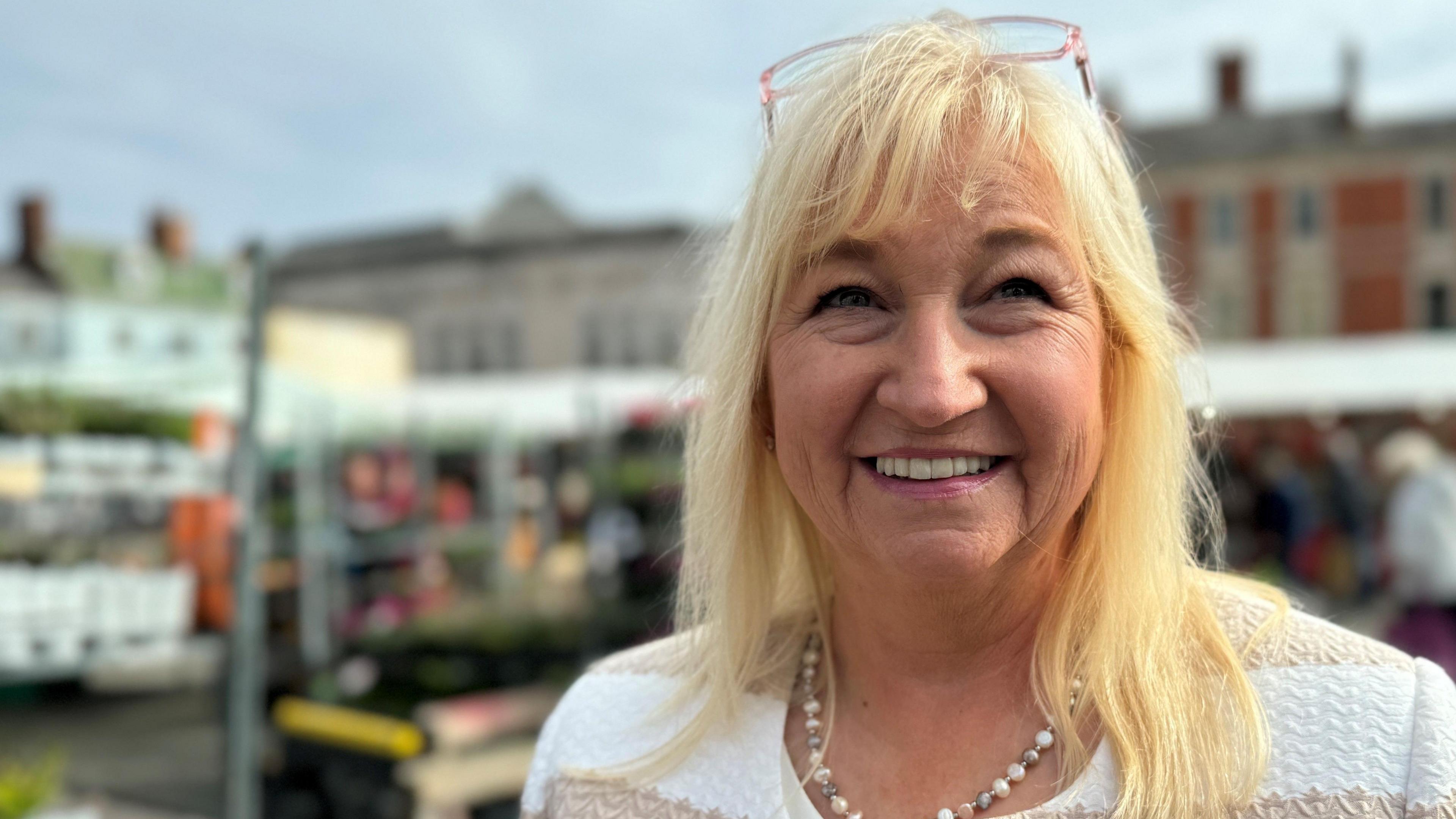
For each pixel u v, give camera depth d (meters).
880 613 0.99
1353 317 29.56
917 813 0.97
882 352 0.89
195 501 3.35
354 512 7.94
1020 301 0.89
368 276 36.22
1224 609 1.02
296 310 36.50
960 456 0.88
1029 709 0.98
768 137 0.99
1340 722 0.89
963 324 0.88
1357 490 9.19
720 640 1.10
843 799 1.00
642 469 6.97
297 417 6.85
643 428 7.94
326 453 7.66
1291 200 30.11
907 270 0.88
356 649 5.37
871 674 1.04
